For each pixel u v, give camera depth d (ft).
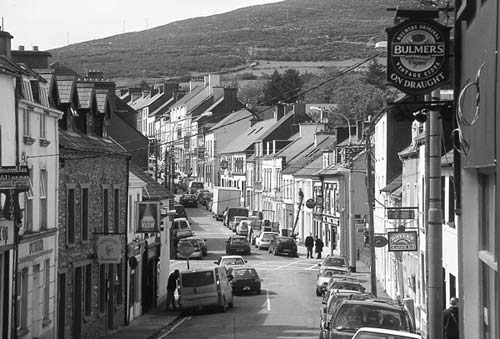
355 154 280.72
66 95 148.05
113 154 159.84
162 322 172.55
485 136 51.90
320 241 316.19
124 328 164.35
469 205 60.49
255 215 438.81
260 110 559.79
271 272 268.21
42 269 125.39
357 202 294.66
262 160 437.58
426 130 98.58
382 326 92.17
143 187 192.75
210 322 167.73
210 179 535.19
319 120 445.78
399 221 184.55
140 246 183.62
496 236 48.52
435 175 80.38
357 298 101.65
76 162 141.79
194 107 565.12
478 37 54.95
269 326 157.58
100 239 150.71
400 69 62.08
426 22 62.03
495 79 48.62
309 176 352.28
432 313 79.77
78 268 144.05
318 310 183.42
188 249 226.99
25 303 118.83
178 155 579.48
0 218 105.70
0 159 108.99
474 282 60.44
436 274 79.87
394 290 199.62
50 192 129.29
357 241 292.40
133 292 180.14
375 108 480.64
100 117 170.09
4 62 113.91
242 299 208.13
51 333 128.77
